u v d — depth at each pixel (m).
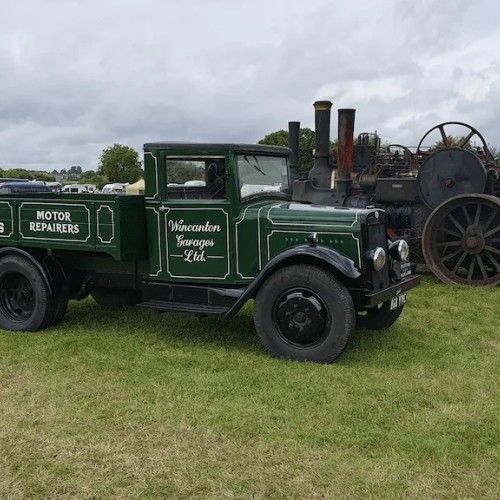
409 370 4.41
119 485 2.91
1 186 16.25
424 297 7.07
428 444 3.23
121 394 3.97
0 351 4.92
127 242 5.09
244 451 3.21
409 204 8.95
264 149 5.16
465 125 8.93
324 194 10.05
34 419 3.59
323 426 3.48
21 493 2.85
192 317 5.93
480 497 2.79
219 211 4.88
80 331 5.50
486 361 4.65
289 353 4.61
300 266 4.55
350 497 2.79
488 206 7.79
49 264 5.51
